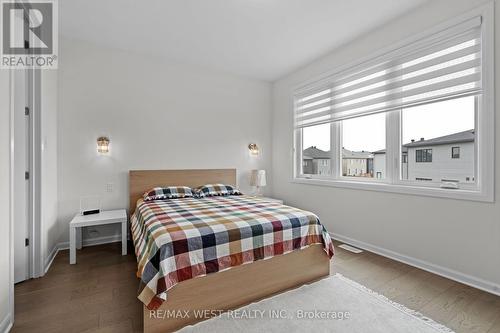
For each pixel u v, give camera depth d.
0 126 1.48
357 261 2.60
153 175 3.47
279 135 4.48
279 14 2.52
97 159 3.15
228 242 1.80
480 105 2.06
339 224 3.32
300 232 2.15
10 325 1.54
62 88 2.95
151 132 3.50
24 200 2.16
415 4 2.37
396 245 2.64
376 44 2.80
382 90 2.78
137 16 2.54
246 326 1.57
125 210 3.21
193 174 3.77
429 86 2.37
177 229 1.75
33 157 2.22
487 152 1.98
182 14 2.51
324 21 2.64
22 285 2.09
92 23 2.66
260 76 4.30
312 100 3.77
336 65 3.31
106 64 3.21
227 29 2.80
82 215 2.89
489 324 1.59
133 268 2.45
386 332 1.51
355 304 1.81
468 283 2.08
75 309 1.75
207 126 3.95
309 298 1.89
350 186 3.13
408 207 2.53
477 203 2.04
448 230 2.22
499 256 1.92
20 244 2.14
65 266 2.48
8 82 1.56
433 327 1.55
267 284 1.98
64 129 2.96
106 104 3.21
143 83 3.44
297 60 3.64
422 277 2.23
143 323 1.57
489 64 1.95
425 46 2.35
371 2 2.33
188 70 3.78
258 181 4.14
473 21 2.03
